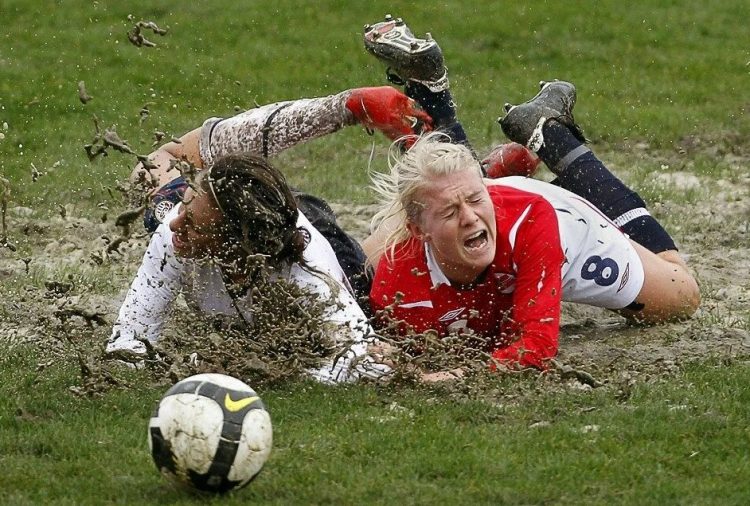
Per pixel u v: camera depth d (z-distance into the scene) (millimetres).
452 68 71938
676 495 17641
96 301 32375
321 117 30953
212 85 66062
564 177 30953
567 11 83625
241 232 23062
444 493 17719
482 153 55250
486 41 77125
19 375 24047
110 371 23656
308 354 23672
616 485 18094
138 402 22156
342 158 55344
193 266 24031
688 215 44844
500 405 22141
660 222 43438
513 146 33625
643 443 19984
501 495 17562
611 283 27969
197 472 16891
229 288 23750
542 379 23625
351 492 17672
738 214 44969
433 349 23984
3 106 60344
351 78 68688
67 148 53281
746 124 60844
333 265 24672
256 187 22922
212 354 23438
